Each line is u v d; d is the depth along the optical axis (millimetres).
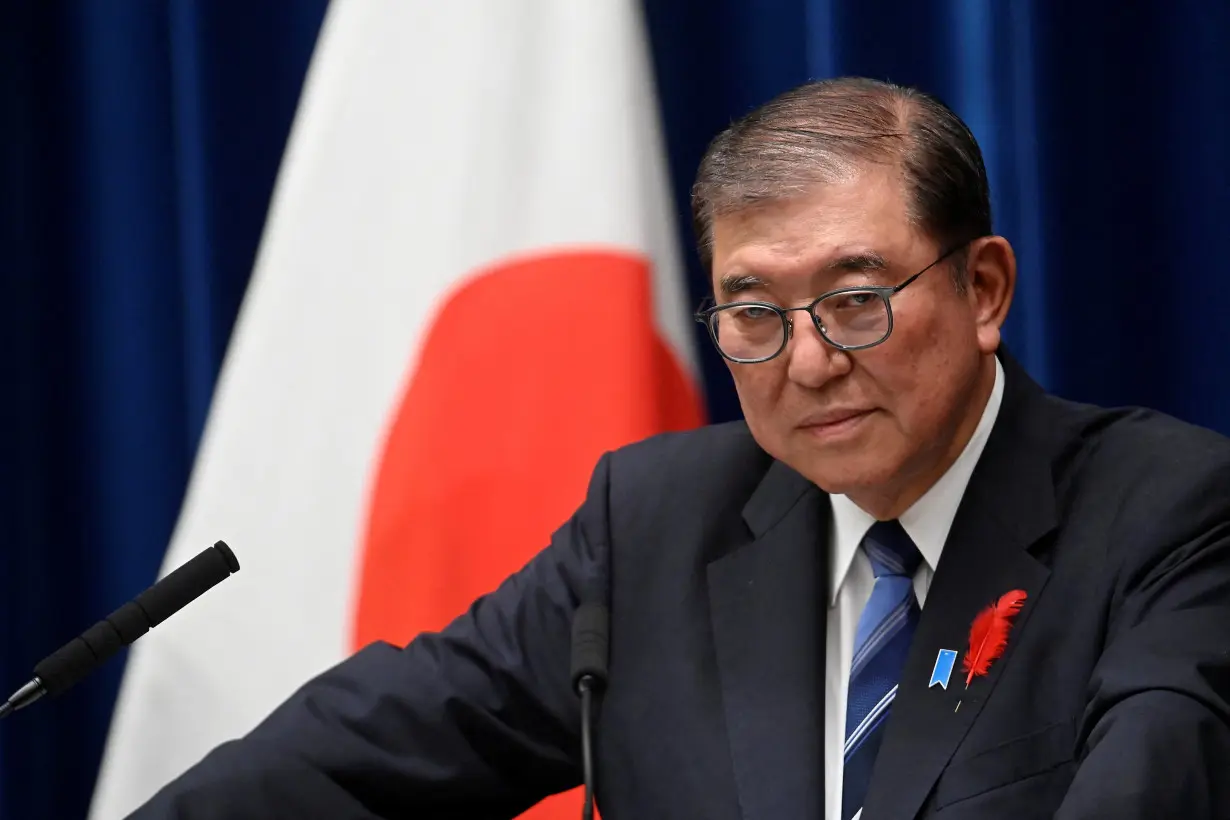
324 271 7738
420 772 5406
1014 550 4988
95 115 9898
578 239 7621
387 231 7742
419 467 7488
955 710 4762
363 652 5734
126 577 9859
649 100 7945
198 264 9555
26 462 9742
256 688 7492
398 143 7797
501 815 5645
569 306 7539
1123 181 8508
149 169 9906
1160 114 8469
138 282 9906
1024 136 8539
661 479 5906
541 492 7430
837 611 5375
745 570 5469
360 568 7492
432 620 7387
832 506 5496
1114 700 4305
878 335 4652
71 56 9930
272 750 5379
